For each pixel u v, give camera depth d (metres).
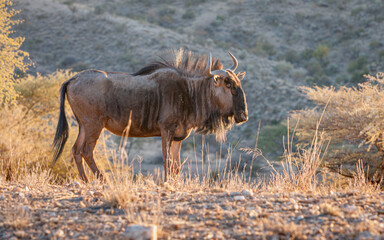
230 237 13.77
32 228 15.06
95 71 26.91
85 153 26.48
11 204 18.34
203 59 28.03
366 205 17.44
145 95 26.50
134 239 13.48
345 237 13.52
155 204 17.66
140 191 20.61
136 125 26.69
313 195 19.86
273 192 21.77
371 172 54.62
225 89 27.55
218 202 18.33
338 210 16.25
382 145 54.78
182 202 18.41
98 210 17.33
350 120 58.19
